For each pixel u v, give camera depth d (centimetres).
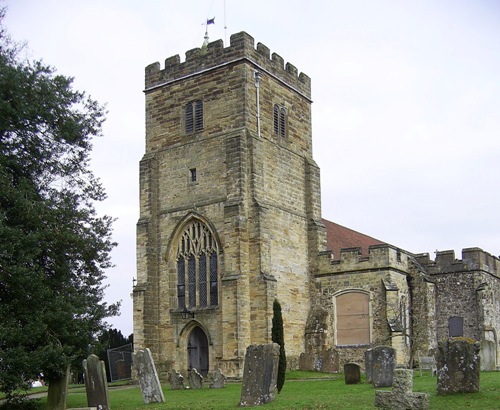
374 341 4806
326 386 3450
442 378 2583
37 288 3042
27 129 3331
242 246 4600
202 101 5012
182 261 4941
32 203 3178
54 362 2988
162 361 4859
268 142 4956
